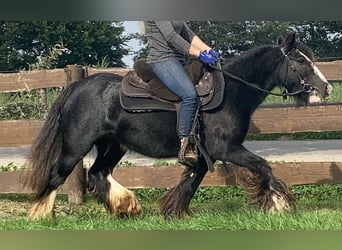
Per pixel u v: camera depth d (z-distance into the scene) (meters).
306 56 6.34
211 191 7.75
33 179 6.38
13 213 7.20
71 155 6.34
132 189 7.75
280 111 7.51
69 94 6.39
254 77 6.28
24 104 9.45
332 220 5.93
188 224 5.95
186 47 5.87
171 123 6.16
